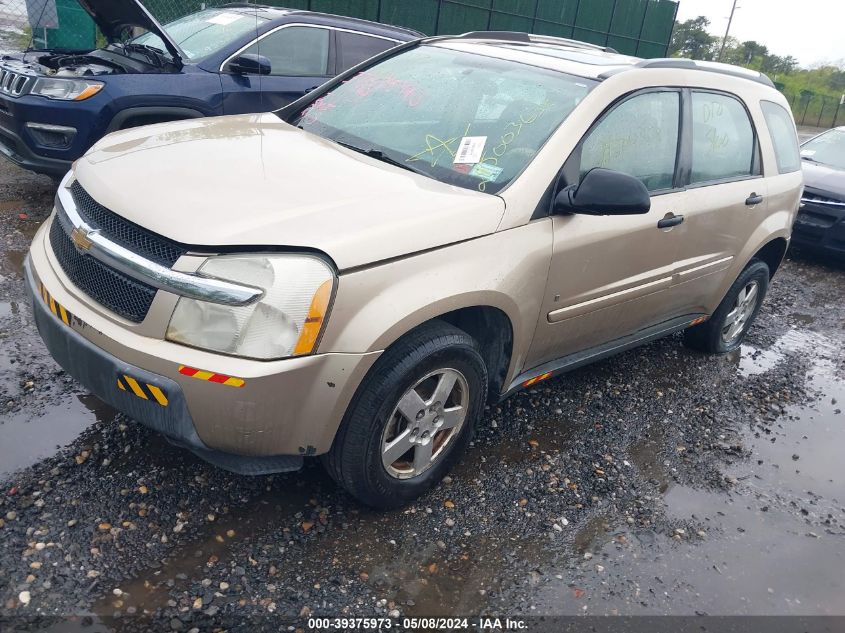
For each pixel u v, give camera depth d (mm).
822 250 7738
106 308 2434
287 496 2869
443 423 2902
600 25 18125
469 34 4223
